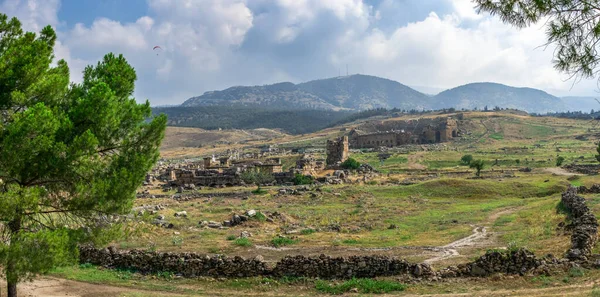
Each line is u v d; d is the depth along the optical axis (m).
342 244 36.56
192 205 68.69
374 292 22.25
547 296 19.16
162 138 21.47
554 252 27.39
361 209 60.84
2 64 17.94
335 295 22.34
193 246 35.56
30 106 18.23
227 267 26.23
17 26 20.42
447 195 74.25
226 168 117.19
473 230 41.19
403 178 107.56
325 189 81.31
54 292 23.06
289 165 166.75
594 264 22.62
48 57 20.39
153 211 54.59
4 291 22.27
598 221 34.53
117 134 20.19
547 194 73.00
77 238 19.34
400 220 50.34
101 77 21.69
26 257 16.23
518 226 41.28
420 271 23.89
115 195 18.67
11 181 17.80
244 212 51.03
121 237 21.52
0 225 18.05
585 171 103.94
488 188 75.69
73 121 19.06
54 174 18.03
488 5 12.87
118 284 25.09
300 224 48.62
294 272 25.34
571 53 11.99
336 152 148.50
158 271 27.23
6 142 16.55
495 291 20.88
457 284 22.48
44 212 18.41
